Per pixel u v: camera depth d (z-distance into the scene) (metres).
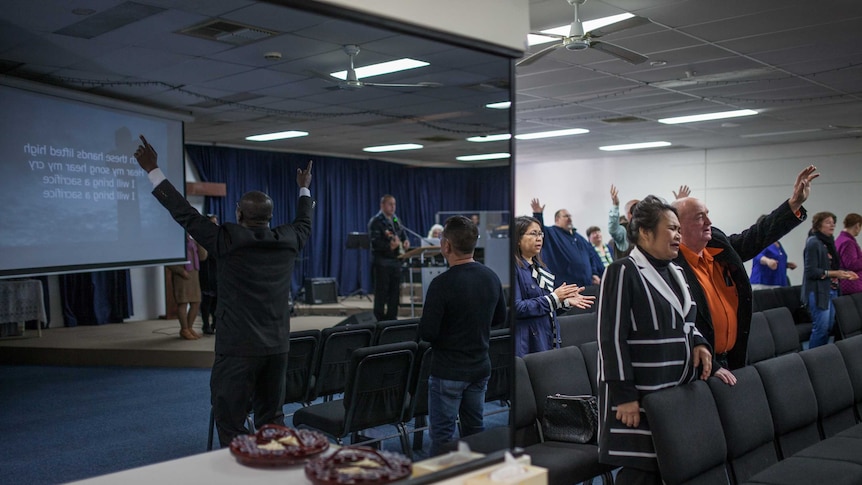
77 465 4.12
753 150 13.07
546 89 7.69
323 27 5.18
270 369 3.26
